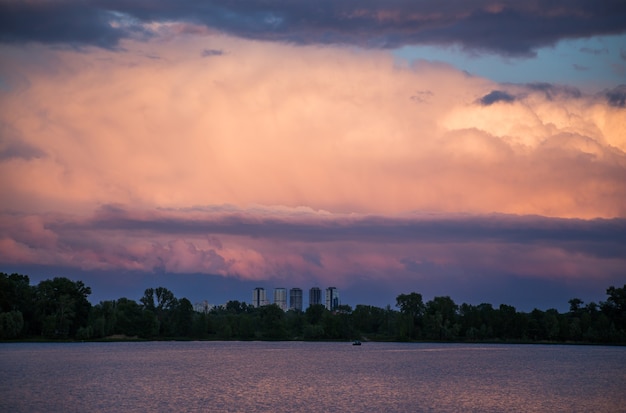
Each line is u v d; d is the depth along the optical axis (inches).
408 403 5177.2
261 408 4867.1
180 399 5255.9
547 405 5118.1
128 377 6939.0
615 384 6589.6
